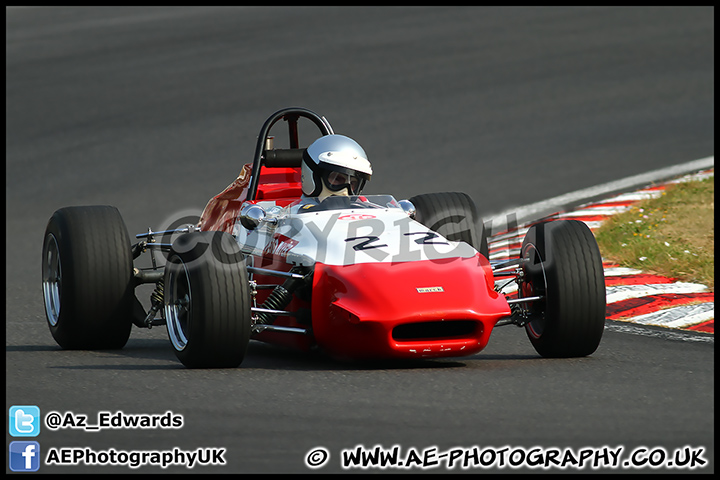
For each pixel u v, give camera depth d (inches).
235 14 4869.6
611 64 3454.7
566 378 891.4
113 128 2876.5
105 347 1095.6
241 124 2842.0
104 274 1059.9
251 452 677.3
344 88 3233.3
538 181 2208.4
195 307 914.1
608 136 2608.3
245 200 1132.5
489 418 756.6
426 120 2817.4
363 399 812.6
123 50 4045.3
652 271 1413.6
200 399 813.9
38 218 2128.4
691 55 3531.0
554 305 962.1
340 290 917.2
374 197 1095.6
